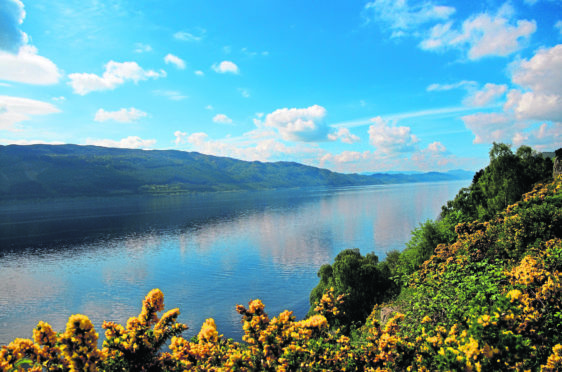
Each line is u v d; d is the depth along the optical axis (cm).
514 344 466
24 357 441
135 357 499
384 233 19300
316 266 13600
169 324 549
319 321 591
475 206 4753
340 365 580
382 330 669
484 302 777
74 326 409
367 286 4091
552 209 1644
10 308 9850
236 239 19762
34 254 16612
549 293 625
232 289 11238
